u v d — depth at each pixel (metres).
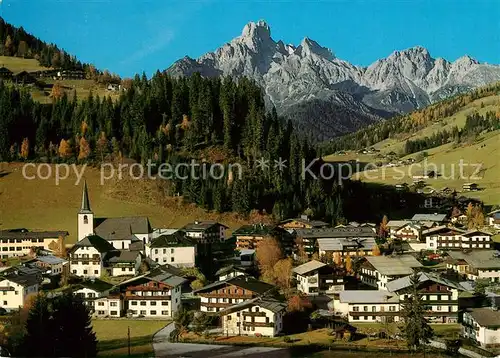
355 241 177.38
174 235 167.50
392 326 112.56
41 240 182.00
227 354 96.19
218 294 122.25
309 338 106.06
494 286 142.00
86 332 93.00
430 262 173.00
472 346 100.88
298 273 139.88
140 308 125.88
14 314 117.25
